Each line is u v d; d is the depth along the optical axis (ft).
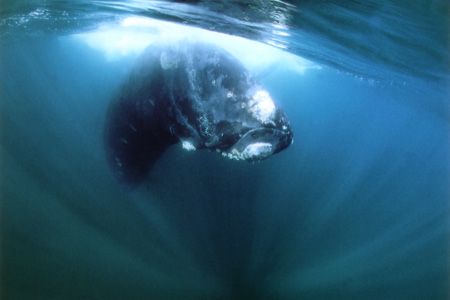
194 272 40.06
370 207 79.41
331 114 76.23
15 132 70.85
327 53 37.35
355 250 60.64
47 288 34.71
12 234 44.01
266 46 37.22
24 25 40.11
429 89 42.32
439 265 63.72
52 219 48.06
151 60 27.22
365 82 50.42
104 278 37.99
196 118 23.09
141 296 35.91
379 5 24.76
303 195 67.41
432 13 25.80
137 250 42.93
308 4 25.62
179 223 46.06
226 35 33.24
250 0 25.63
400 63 35.01
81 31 41.63
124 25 36.19
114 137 27.96
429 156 85.87
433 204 84.43
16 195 54.44
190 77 24.29
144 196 46.39
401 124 74.33
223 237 45.44
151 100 26.04
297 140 80.74
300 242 54.85
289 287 42.93
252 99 21.75
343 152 85.30
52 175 60.29
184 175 47.34
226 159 49.29
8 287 33.83
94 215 49.32
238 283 39.63
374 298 50.67
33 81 63.26
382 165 88.53
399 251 66.23
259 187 55.62
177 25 31.55
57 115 69.56
